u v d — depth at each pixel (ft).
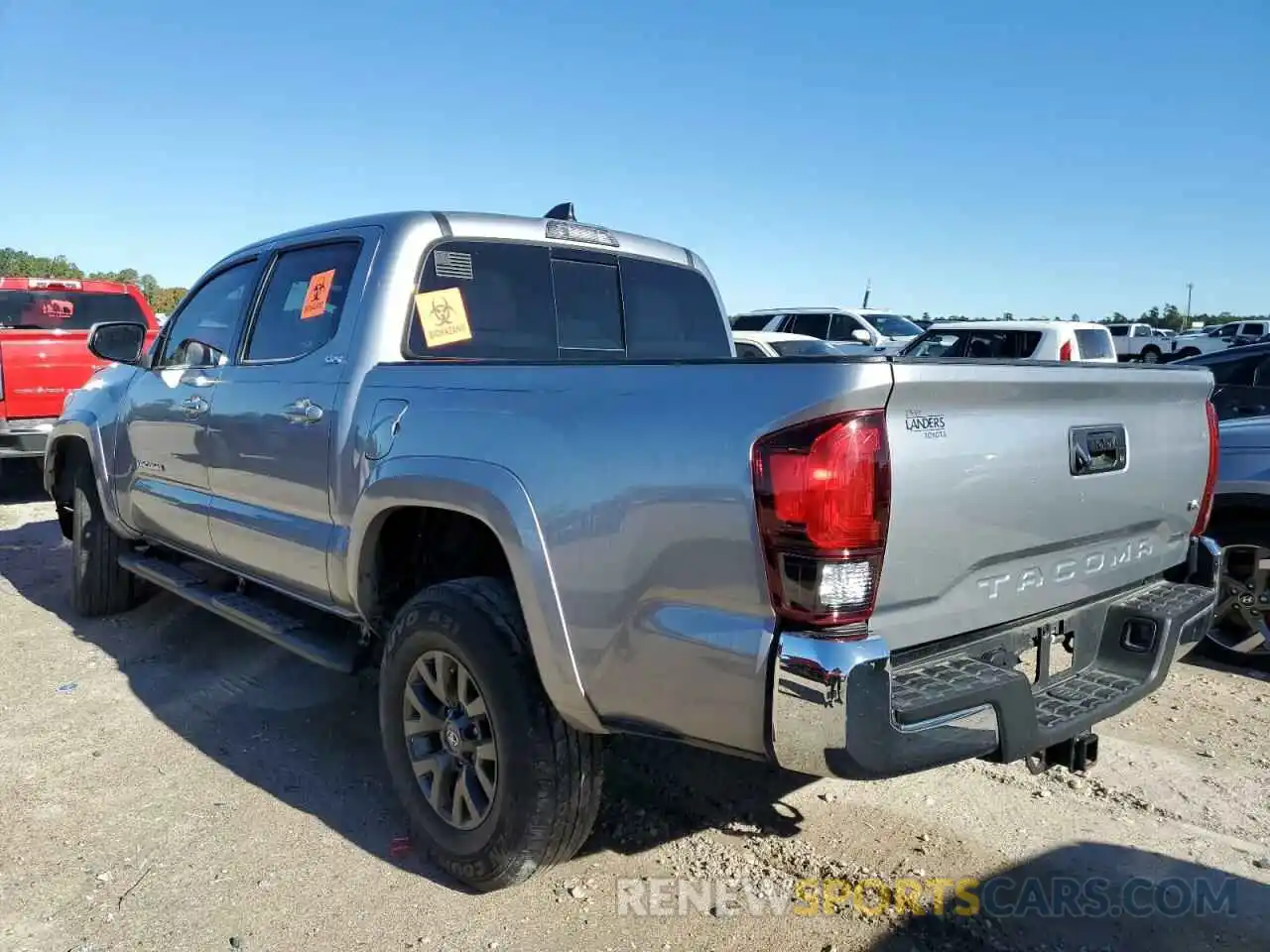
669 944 9.17
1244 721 14.39
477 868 9.84
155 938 9.29
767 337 38.86
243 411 13.21
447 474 9.68
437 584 10.34
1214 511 16.55
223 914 9.68
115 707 14.85
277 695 15.38
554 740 9.24
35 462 35.94
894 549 7.54
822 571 7.27
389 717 10.69
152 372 16.11
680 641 7.98
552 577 8.82
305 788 12.31
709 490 7.78
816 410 7.34
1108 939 9.25
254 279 14.29
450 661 10.03
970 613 8.36
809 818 11.48
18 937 9.29
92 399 18.63
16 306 34.50
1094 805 11.80
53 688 15.60
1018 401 8.50
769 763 7.79
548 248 13.48
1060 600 9.38
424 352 11.95
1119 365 9.69
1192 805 11.82
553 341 13.41
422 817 10.45
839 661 7.17
